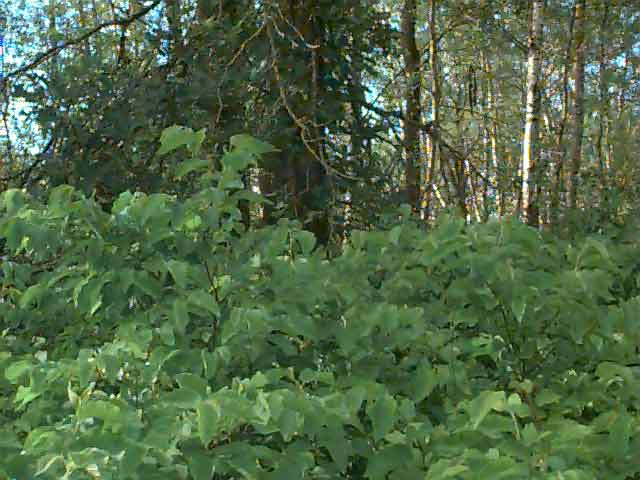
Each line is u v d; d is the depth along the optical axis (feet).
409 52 31.63
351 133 20.74
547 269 9.16
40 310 8.85
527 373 8.40
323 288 8.12
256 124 18.90
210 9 19.86
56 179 17.85
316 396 6.64
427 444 6.70
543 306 8.18
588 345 8.14
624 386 6.99
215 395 5.78
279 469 6.04
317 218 18.94
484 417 6.49
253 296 7.98
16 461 6.11
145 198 7.65
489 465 5.65
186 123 18.54
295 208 18.74
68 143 17.81
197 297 7.12
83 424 6.30
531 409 7.20
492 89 48.78
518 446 6.17
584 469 6.10
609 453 6.28
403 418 6.84
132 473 5.70
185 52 19.21
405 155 24.82
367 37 21.71
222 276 8.00
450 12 36.63
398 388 7.73
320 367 8.09
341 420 6.11
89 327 9.28
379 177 20.90
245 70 18.48
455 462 5.88
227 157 7.79
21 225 7.61
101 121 17.72
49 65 19.76
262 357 7.66
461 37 39.93
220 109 18.06
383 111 21.44
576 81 35.53
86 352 6.66
